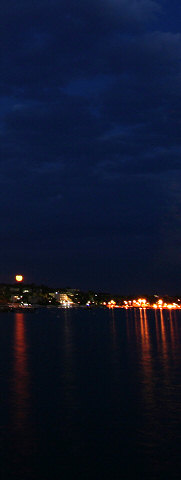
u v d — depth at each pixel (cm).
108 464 2134
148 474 2027
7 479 1984
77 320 19325
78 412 3000
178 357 5697
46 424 2733
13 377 4288
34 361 5419
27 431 2608
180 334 10062
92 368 4831
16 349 6838
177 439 2456
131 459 2192
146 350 6594
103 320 19200
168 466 2108
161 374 4403
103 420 2806
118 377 4256
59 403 3238
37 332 11006
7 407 3141
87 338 9019
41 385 3881
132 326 13925
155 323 16050
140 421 2781
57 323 16275
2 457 2230
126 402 3250
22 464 2144
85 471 2062
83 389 3712
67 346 7319
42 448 2342
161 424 2717
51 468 2095
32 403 3241
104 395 3481
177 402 3238
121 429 2628
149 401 3278
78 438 2489
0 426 2705
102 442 2422
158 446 2356
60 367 4916
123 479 1980
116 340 8475
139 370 4662
